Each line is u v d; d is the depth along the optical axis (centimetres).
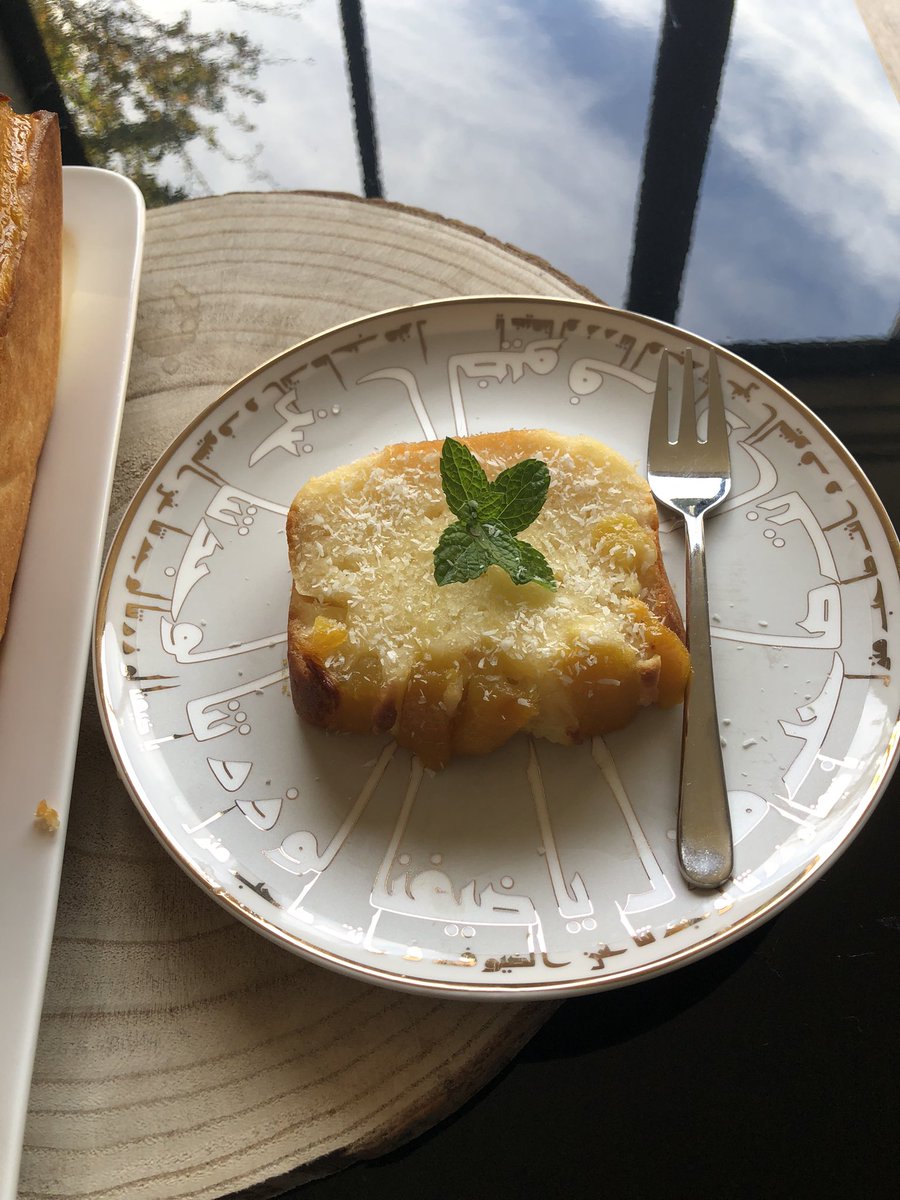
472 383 29
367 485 25
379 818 22
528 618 23
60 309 30
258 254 34
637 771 22
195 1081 20
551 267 33
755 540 25
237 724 24
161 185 36
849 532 25
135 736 23
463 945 20
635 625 23
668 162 36
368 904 21
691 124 38
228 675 24
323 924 21
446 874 21
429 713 22
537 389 29
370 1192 19
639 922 20
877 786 21
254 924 20
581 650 22
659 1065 20
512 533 23
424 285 33
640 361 28
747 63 39
